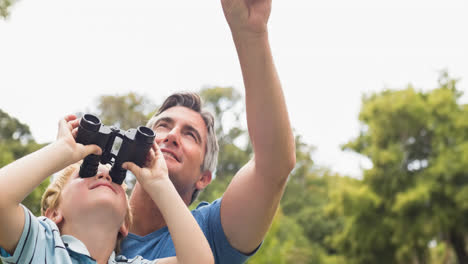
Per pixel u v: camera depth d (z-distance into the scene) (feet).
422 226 81.41
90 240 5.48
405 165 89.81
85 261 5.27
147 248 7.29
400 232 82.43
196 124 8.68
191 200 9.12
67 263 5.09
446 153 84.58
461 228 81.41
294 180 153.17
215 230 7.38
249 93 6.04
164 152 8.23
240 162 88.28
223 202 7.39
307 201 137.69
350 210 86.53
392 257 85.40
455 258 88.99
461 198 79.15
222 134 109.60
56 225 5.54
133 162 5.78
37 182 5.01
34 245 5.04
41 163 5.04
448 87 100.58
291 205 134.10
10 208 4.86
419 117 90.22
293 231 92.48
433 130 89.81
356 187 88.58
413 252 83.35
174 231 5.67
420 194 80.43
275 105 6.04
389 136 92.79
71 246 5.30
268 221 7.06
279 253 34.32
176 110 8.83
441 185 82.48
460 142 86.17
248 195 6.91
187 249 5.60
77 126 5.61
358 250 87.66
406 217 83.41
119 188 5.82
